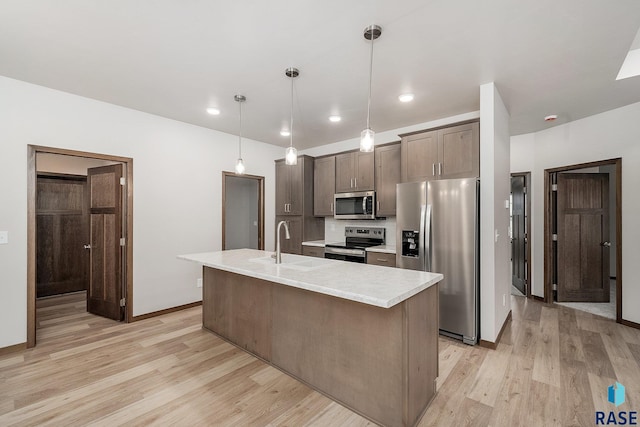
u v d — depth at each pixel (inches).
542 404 77.4
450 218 117.8
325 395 82.6
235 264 101.0
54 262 188.2
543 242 172.9
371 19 74.2
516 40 82.9
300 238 195.3
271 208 207.5
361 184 174.6
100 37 82.4
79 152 123.5
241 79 107.8
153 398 80.5
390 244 173.9
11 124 108.2
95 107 127.8
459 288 115.6
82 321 139.6
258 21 75.4
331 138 190.7
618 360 100.6
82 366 97.2
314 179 200.7
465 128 124.3
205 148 167.0
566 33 79.5
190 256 121.2
